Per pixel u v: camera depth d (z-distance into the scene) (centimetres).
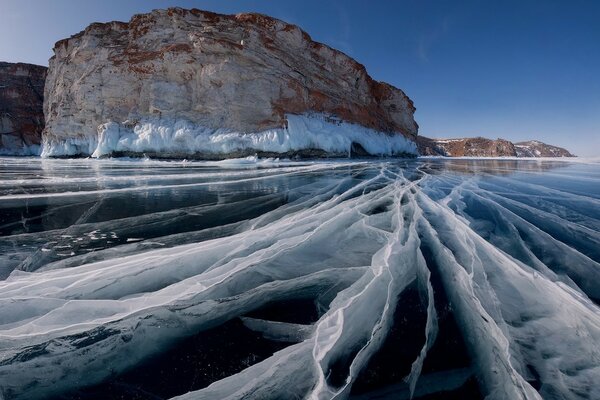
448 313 216
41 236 354
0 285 230
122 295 226
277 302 222
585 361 160
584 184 775
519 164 1662
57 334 177
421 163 1684
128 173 967
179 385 156
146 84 1745
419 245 327
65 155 1936
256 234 349
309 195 586
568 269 270
